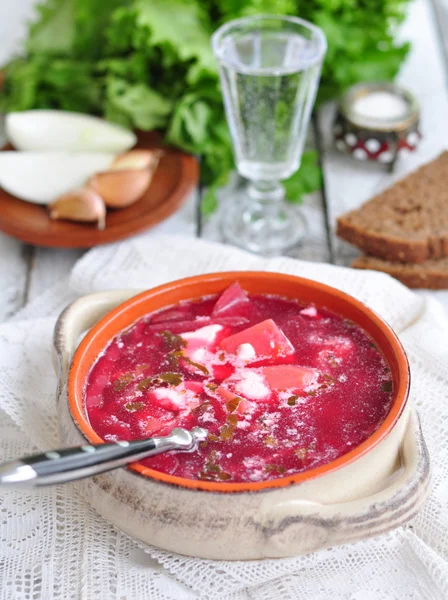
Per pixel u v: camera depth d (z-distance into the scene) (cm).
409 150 64
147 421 39
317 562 39
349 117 63
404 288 50
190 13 62
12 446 44
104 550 39
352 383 40
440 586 38
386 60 67
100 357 42
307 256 58
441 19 80
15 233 56
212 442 38
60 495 41
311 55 57
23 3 80
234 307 44
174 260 52
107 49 66
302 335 43
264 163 58
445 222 56
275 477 37
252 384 40
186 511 36
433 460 42
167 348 42
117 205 57
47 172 59
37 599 38
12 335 47
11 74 67
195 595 38
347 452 38
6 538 40
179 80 64
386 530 36
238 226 60
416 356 46
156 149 62
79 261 52
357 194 62
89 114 66
